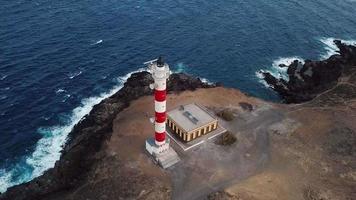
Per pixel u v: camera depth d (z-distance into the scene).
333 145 93.62
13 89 113.38
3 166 94.88
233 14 157.50
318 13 163.88
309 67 131.00
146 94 110.00
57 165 91.38
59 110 109.56
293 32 150.75
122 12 151.62
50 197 83.88
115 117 101.38
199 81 118.19
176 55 133.38
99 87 117.75
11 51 124.94
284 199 80.12
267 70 132.38
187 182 83.19
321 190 82.06
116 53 130.75
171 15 153.12
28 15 141.75
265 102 109.44
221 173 85.69
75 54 127.94
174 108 102.88
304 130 98.25
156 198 79.56
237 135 96.19
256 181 83.94
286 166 88.00
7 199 85.88
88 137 97.31
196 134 94.06
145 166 86.62
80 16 145.62
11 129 103.12
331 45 145.75
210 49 137.88
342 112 103.94
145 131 96.12
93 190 82.19
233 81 126.38
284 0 170.62
